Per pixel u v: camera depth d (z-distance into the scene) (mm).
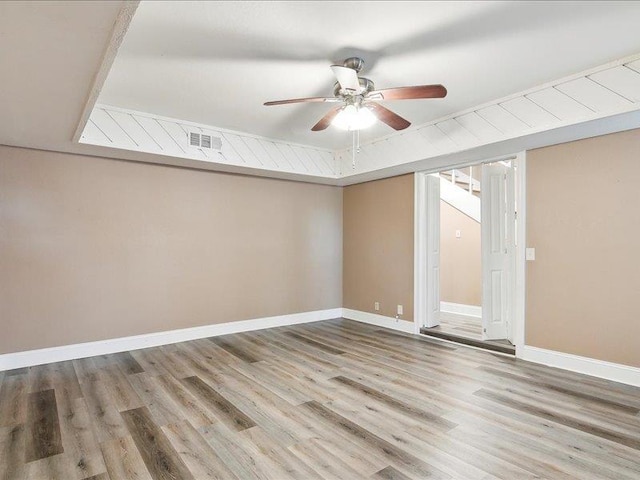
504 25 2180
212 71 2752
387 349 4020
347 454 2041
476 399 2736
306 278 5457
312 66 2678
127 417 2455
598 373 3131
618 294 3033
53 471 1893
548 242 3463
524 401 2697
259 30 2227
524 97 3127
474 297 5590
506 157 3838
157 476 1854
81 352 3717
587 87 2766
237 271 4785
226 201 4695
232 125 4039
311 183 5523
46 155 3592
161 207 4215
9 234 3416
